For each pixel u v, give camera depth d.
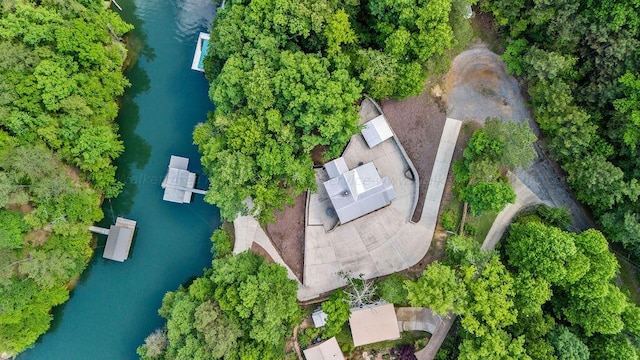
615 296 46.38
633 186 46.22
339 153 53.53
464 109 55.00
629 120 46.78
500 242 53.78
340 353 53.44
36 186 49.28
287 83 47.59
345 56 49.38
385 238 55.47
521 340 46.00
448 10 46.12
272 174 50.38
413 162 55.16
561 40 48.25
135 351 57.91
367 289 52.53
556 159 51.16
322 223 55.81
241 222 56.53
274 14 48.16
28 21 49.66
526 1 49.91
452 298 45.97
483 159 49.22
